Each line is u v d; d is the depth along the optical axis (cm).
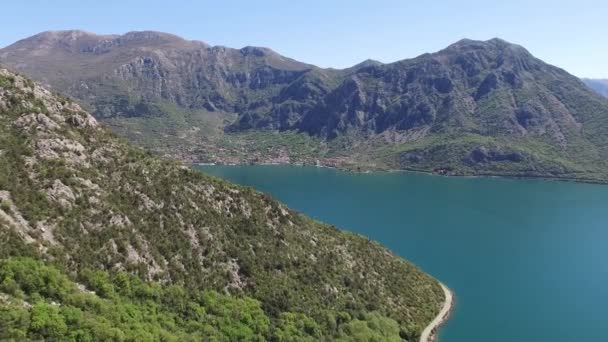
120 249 9825
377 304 13812
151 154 13525
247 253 12344
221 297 10675
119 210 10531
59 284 7981
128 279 9369
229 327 9981
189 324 9475
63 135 11169
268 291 11712
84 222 9694
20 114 10862
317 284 12925
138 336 7919
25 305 7238
